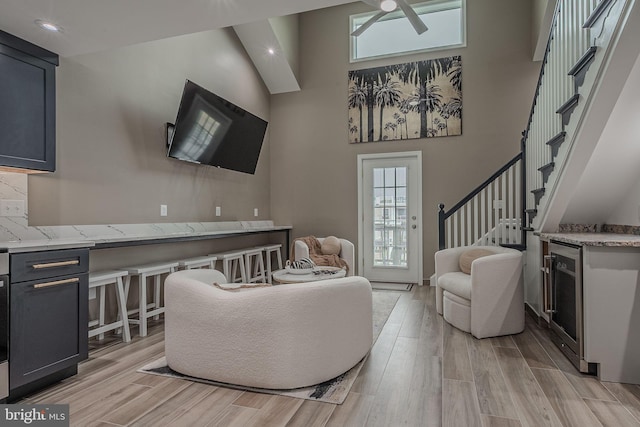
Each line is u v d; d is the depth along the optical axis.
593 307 2.32
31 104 2.58
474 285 3.10
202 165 4.68
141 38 2.64
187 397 2.09
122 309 3.05
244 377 2.19
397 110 5.68
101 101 3.33
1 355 1.99
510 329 3.18
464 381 2.29
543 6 4.44
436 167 5.49
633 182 2.85
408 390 2.16
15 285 2.05
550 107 3.31
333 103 6.04
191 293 2.34
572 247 2.56
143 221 3.77
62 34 2.52
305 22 6.21
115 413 1.92
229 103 4.57
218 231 4.59
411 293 4.90
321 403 2.01
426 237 5.53
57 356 2.27
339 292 2.34
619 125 2.44
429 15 5.67
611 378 2.29
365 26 3.67
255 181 5.93
